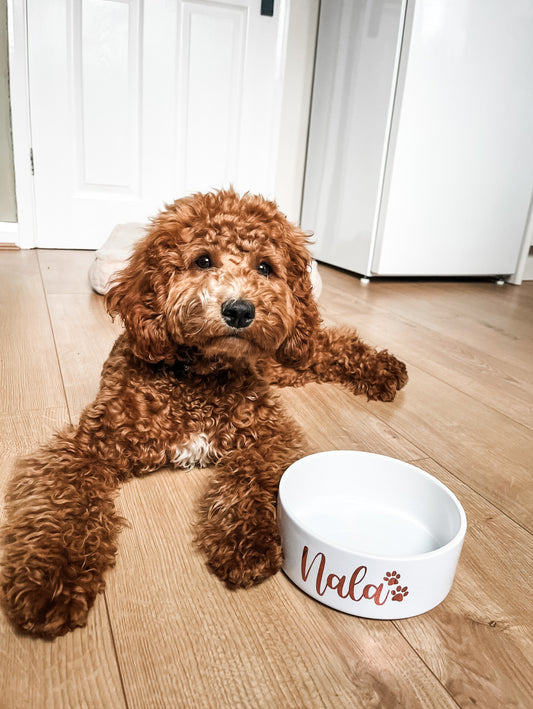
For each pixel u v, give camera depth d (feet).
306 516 3.03
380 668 2.25
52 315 6.29
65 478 2.90
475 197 9.70
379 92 8.90
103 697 2.03
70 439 3.18
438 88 8.70
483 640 2.43
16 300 6.74
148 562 2.73
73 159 9.53
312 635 2.38
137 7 9.00
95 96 9.29
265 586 2.63
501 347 6.70
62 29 8.82
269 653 2.27
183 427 3.37
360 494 3.24
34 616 2.22
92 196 9.81
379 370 4.95
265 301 3.26
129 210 10.04
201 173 10.24
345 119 9.82
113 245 7.27
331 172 10.39
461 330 7.30
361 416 4.58
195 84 9.66
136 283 3.38
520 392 5.34
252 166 10.48
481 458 4.03
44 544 2.50
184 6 9.19
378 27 8.78
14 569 2.42
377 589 2.41
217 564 2.65
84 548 2.59
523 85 9.23
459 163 9.33
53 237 9.84
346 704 2.09
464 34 8.51
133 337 3.34
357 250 9.85
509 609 2.62
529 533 3.20
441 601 2.60
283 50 9.92
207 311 3.09
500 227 10.16
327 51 10.17
